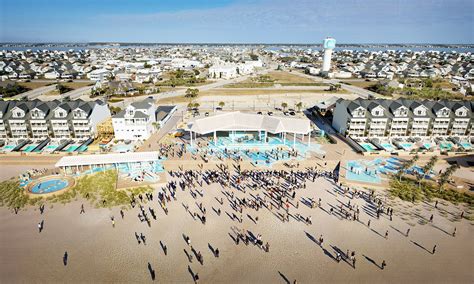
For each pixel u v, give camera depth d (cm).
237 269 4659
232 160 8444
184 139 10181
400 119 9988
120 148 9412
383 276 4512
